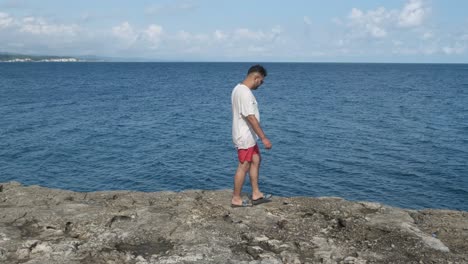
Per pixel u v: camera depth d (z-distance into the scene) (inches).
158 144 909.8
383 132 1027.9
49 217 222.4
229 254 181.8
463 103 1668.3
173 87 2659.9
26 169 716.0
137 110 1471.5
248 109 219.1
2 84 2669.8
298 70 6378.0
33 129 1058.1
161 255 181.2
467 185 634.8
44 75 4067.4
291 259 179.3
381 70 6643.7
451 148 859.4
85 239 198.5
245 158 232.2
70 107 1526.8
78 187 634.2
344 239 201.2
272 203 249.6
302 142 911.7
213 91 2340.1
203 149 862.5
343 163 750.5
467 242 200.5
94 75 4261.8
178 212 231.9
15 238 196.7
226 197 260.7
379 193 606.2
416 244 194.9
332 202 252.5
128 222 217.5
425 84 2925.7
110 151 845.8
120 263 175.8
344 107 1529.3
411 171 701.9
